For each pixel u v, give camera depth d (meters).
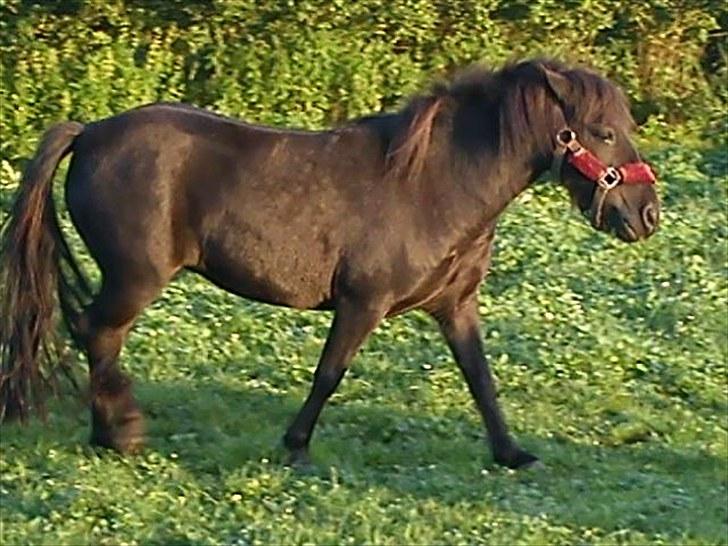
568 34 24.89
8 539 10.61
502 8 24.45
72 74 22.52
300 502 11.38
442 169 11.89
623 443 13.75
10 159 22.28
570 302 17.58
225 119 12.15
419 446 13.02
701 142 25.52
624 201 11.87
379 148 11.98
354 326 11.93
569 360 15.62
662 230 20.45
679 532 11.10
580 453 13.20
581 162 11.77
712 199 22.28
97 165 11.98
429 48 24.25
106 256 12.02
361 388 14.61
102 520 10.99
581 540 10.95
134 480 11.82
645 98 25.77
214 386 14.53
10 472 11.92
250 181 11.88
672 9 25.38
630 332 16.78
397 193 11.84
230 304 16.80
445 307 12.34
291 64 23.44
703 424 14.23
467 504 11.44
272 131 12.08
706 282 18.45
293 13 23.20
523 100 11.78
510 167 11.87
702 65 26.12
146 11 22.92
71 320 12.34
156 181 11.87
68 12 22.50
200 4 23.02
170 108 12.15
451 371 15.15
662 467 13.02
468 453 12.88
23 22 22.22
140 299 12.05
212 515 11.14
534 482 12.23
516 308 17.20
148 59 22.97
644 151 24.72
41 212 12.08
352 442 12.94
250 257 11.88
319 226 11.82
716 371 15.73
